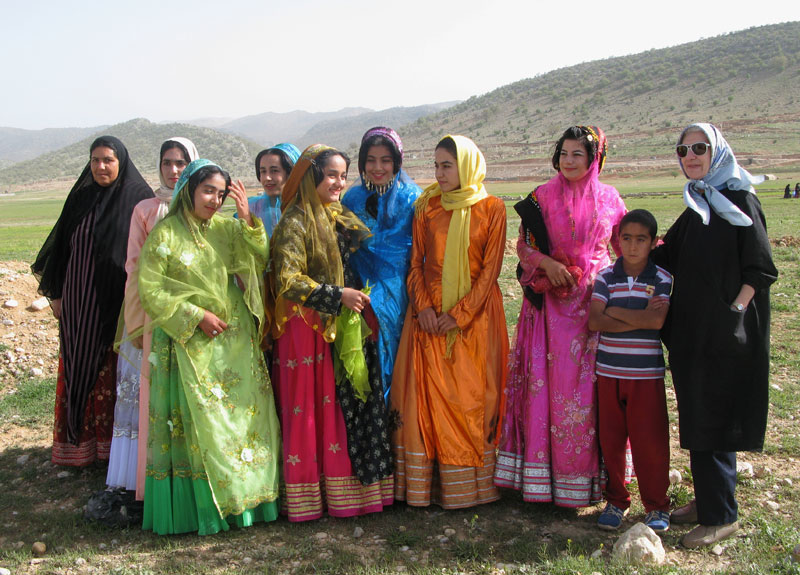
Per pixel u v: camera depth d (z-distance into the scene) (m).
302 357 4.23
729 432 3.75
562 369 4.22
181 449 4.13
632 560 3.61
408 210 4.59
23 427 6.00
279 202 5.24
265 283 4.41
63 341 4.97
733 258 3.71
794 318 8.62
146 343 4.23
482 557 3.80
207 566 3.77
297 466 4.23
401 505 4.49
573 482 4.25
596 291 4.07
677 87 158.12
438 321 4.34
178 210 4.18
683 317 3.84
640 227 3.88
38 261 5.19
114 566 3.79
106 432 5.04
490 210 4.36
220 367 4.14
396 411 4.44
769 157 85.06
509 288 11.00
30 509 4.55
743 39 178.88
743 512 4.17
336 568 3.72
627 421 4.07
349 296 4.08
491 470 4.42
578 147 4.07
